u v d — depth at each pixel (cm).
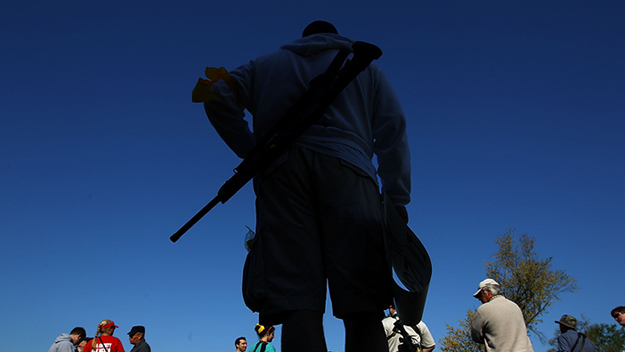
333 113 169
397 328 309
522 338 405
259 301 154
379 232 159
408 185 180
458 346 2334
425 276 137
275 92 176
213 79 187
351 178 160
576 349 509
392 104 184
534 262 2538
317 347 143
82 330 782
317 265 154
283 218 159
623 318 560
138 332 719
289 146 161
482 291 443
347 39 185
